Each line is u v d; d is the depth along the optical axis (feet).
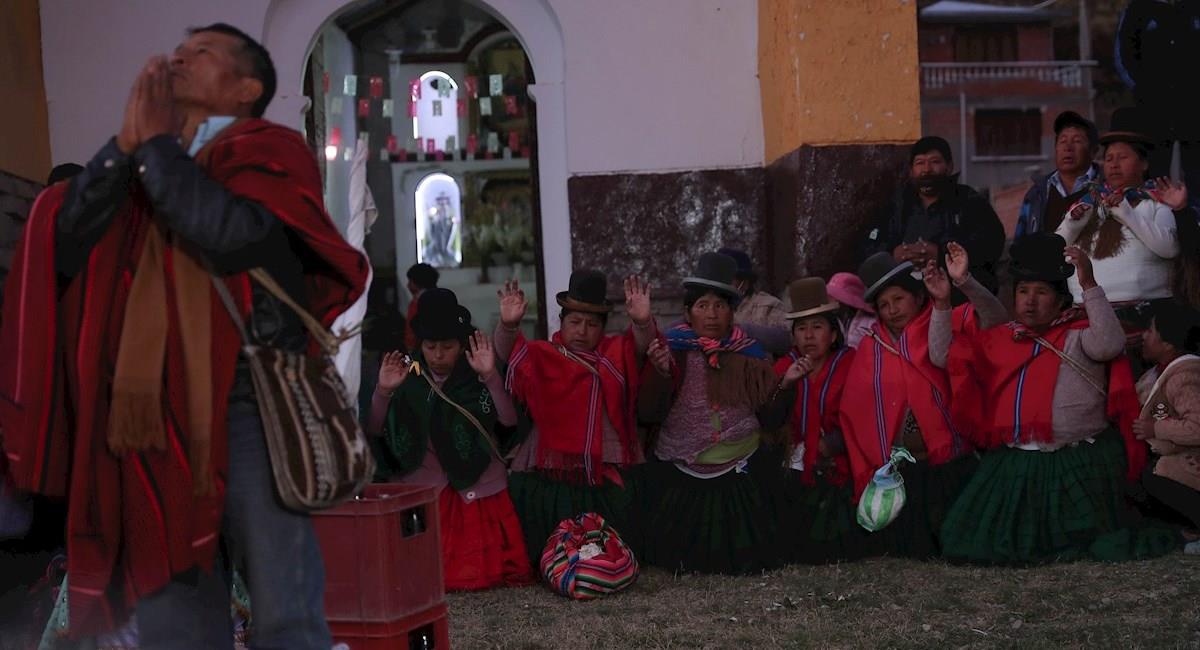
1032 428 18.42
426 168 46.42
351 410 9.35
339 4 27.17
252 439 9.12
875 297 19.77
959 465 19.21
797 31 24.73
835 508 19.22
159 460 8.81
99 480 8.88
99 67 26.76
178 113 9.05
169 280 8.96
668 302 26.89
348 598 12.34
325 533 12.36
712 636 14.79
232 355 9.00
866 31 24.82
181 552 8.78
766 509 19.11
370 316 39.42
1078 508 18.13
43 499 14.02
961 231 22.94
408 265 46.68
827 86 24.77
